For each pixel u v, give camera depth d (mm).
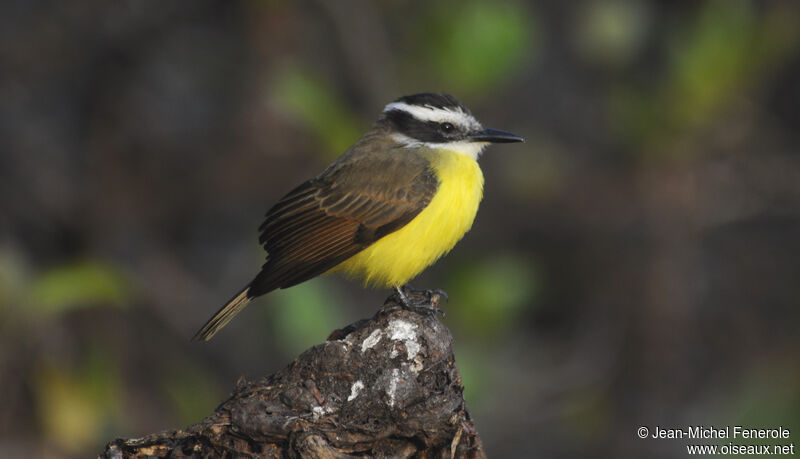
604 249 15094
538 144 15672
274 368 13914
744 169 14219
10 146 13664
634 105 13547
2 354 11172
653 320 14445
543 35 16188
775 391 11969
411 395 6324
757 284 15086
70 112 14141
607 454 13773
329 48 13898
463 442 6500
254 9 13297
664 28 14461
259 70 13422
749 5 12695
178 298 13828
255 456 6211
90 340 12664
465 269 11930
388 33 14016
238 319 14273
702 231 14812
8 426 11367
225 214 14539
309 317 10484
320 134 10805
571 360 14539
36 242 13516
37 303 11055
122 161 13977
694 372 14398
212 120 14344
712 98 12891
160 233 14070
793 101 15195
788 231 15438
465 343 11625
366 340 6473
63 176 13773
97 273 11164
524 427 13750
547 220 15539
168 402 13164
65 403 11547
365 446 6309
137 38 14289
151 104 14336
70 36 14164
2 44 13875
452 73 11430
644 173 14352
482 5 11391
